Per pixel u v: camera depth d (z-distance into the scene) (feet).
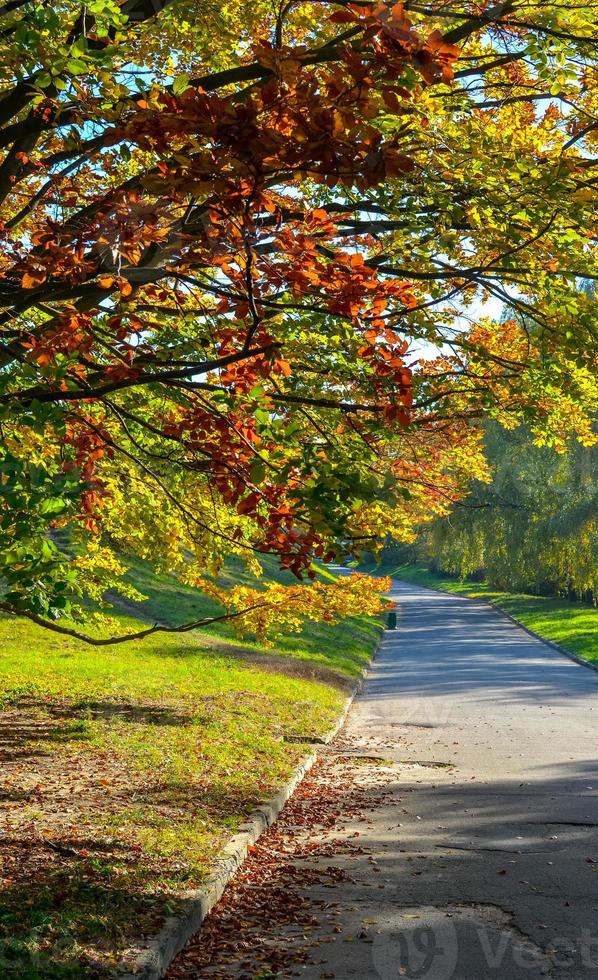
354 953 20.74
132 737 46.42
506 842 31.83
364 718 66.59
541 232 22.76
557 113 29.17
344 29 24.94
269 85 13.67
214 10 24.94
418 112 21.77
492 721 64.08
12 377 18.62
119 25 17.66
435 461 38.34
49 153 28.30
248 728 53.06
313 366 27.30
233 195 14.85
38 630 84.48
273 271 17.54
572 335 24.76
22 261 18.89
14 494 17.61
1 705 53.52
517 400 34.68
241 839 29.12
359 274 17.48
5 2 20.11
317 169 13.94
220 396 20.20
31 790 33.86
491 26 23.27
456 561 192.44
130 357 21.52
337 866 28.53
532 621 168.76
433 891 25.82
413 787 42.27
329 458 21.34
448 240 24.25
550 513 157.48
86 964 17.84
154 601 108.37
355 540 17.52
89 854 25.54
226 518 39.42
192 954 20.22
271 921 22.95
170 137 14.34
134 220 17.07
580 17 22.33
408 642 139.33
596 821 35.04
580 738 56.59
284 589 44.01
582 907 24.30
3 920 19.86
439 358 33.45
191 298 26.68
